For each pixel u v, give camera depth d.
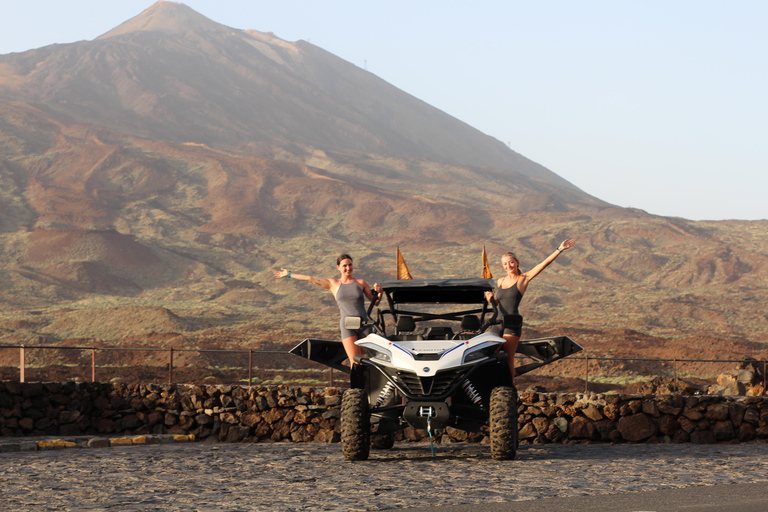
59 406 15.49
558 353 13.12
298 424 14.73
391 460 11.16
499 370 11.43
